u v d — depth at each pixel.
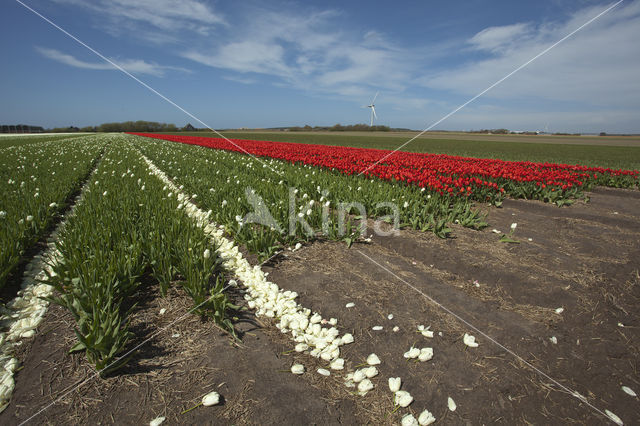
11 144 26.41
